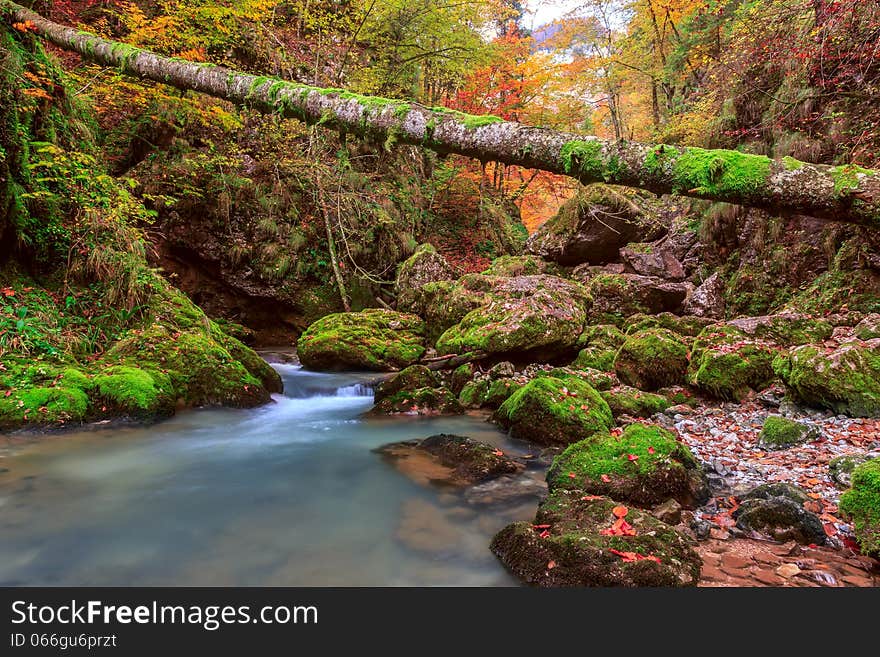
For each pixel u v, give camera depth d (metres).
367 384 8.60
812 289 9.56
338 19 15.51
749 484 3.89
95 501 3.71
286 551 3.03
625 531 2.78
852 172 3.36
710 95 13.34
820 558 2.75
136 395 5.68
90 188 7.76
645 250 13.54
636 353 7.45
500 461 4.38
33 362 5.73
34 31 7.01
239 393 6.76
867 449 4.33
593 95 20.73
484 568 2.82
